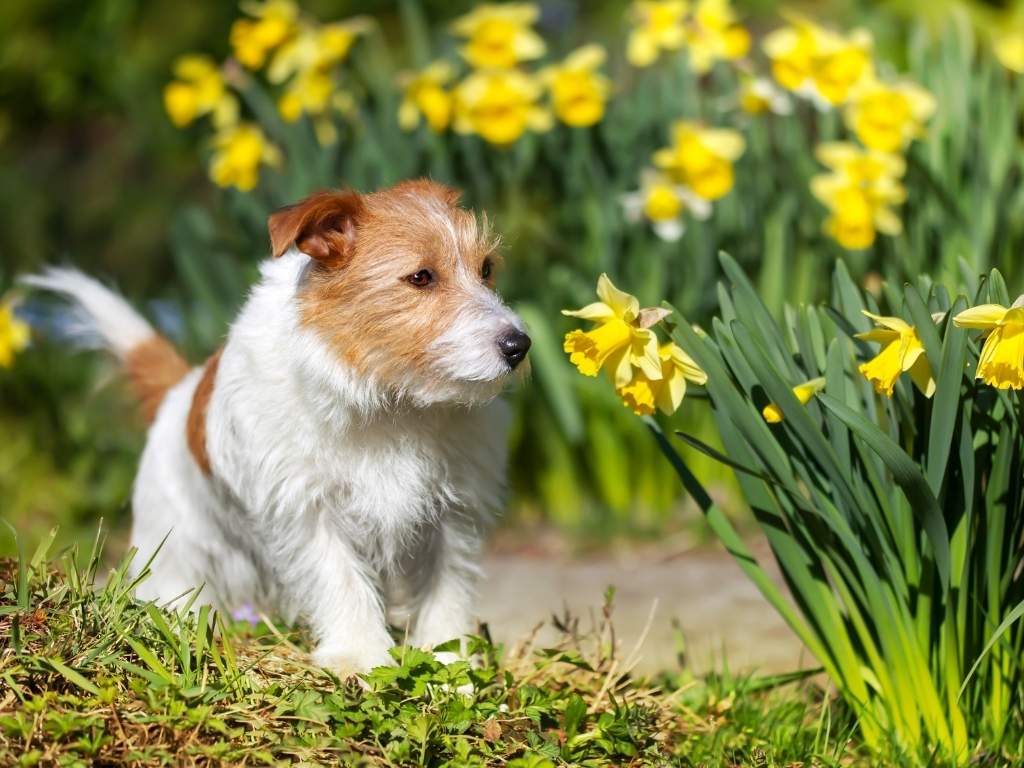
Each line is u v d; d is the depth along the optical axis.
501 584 8.99
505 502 6.52
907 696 5.46
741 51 9.33
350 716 4.84
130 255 15.70
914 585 5.42
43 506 10.49
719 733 5.67
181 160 15.38
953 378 4.83
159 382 7.79
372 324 5.74
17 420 11.48
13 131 16.33
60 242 15.54
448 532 6.26
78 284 8.10
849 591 5.61
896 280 8.12
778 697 6.35
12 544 8.96
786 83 8.48
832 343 5.29
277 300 5.95
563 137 10.09
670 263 9.74
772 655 7.28
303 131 9.88
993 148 8.71
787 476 5.38
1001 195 8.55
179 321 11.60
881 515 5.36
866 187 8.41
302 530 5.93
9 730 4.51
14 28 15.50
